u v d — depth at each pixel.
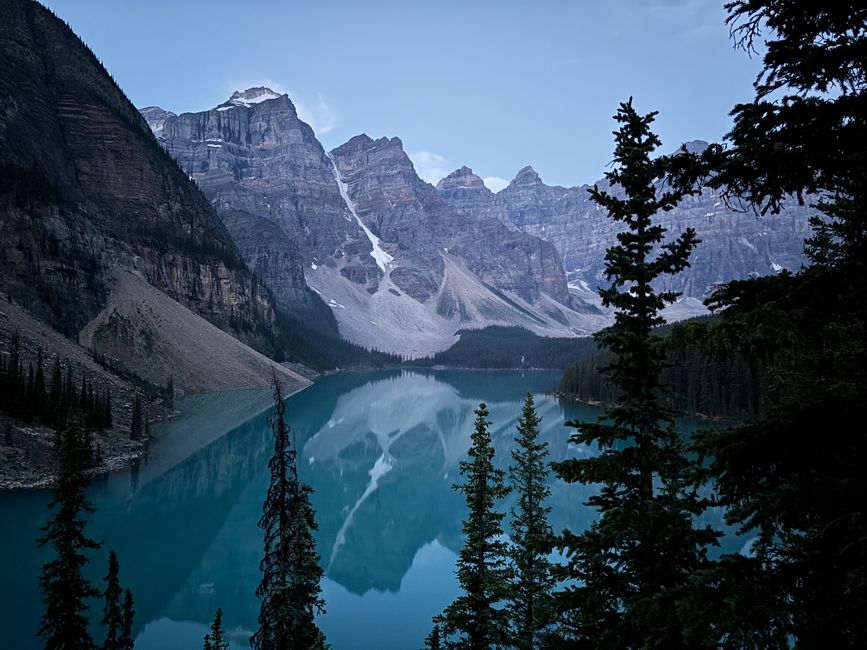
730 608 5.88
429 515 73.81
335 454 106.75
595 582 9.37
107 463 76.94
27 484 62.12
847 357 7.04
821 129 6.38
